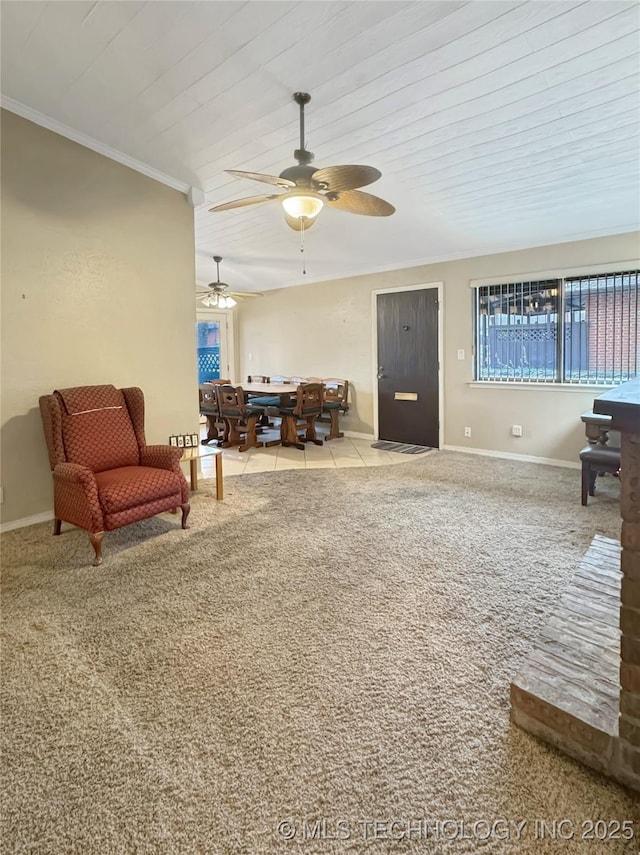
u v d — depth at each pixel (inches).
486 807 48.4
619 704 50.7
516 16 83.2
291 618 83.5
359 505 145.5
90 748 56.2
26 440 127.0
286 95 108.9
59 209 130.0
